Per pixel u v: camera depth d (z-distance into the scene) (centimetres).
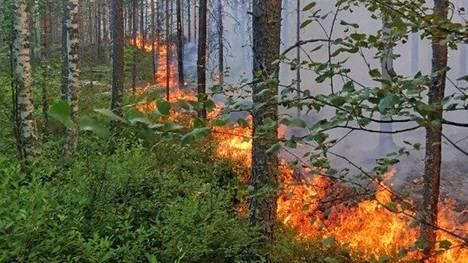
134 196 720
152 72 3616
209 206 760
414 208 202
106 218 567
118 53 1538
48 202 500
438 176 761
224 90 203
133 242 535
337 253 746
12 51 859
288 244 785
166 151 1042
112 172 695
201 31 1433
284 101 169
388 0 187
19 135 807
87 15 4969
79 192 588
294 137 165
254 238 693
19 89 845
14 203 408
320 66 174
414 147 200
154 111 135
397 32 183
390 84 149
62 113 93
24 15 864
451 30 172
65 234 475
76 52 1138
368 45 182
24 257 388
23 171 713
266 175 661
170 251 539
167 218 626
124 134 1007
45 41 1550
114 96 1522
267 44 674
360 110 152
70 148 903
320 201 240
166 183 833
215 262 622
